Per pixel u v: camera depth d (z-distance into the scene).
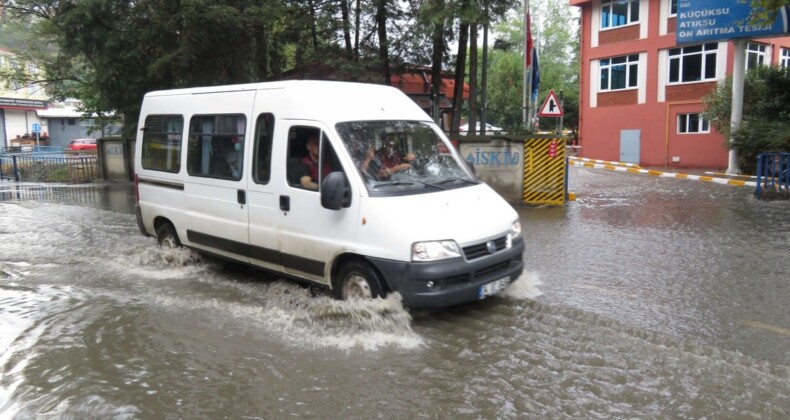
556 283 6.89
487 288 5.53
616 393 4.20
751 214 11.64
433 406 4.05
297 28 16.64
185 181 7.59
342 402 4.13
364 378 4.49
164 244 8.27
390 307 5.34
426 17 14.05
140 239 10.10
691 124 25.14
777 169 14.17
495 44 17.45
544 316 5.75
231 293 6.75
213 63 17.05
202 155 7.33
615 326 5.46
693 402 4.06
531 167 12.85
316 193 5.88
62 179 21.86
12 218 12.54
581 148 30.00
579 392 4.22
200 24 15.45
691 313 5.81
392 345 5.11
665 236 9.54
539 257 8.18
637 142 27.11
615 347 5.00
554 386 4.32
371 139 5.98
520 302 6.18
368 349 5.04
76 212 13.44
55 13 18.47
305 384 4.41
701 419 3.84
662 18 25.55
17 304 6.40
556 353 4.90
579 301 6.20
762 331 5.33
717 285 6.76
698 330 5.36
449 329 5.46
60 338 5.39
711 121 21.67
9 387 4.42
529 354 4.88
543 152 12.77
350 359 4.84
